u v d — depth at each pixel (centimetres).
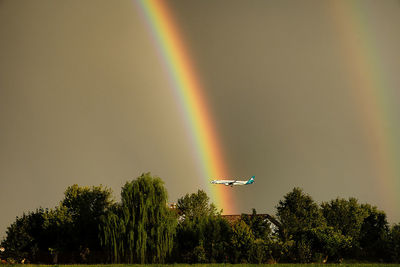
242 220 11869
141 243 10719
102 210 13375
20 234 12631
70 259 12119
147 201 10931
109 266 9569
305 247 10750
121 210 11112
